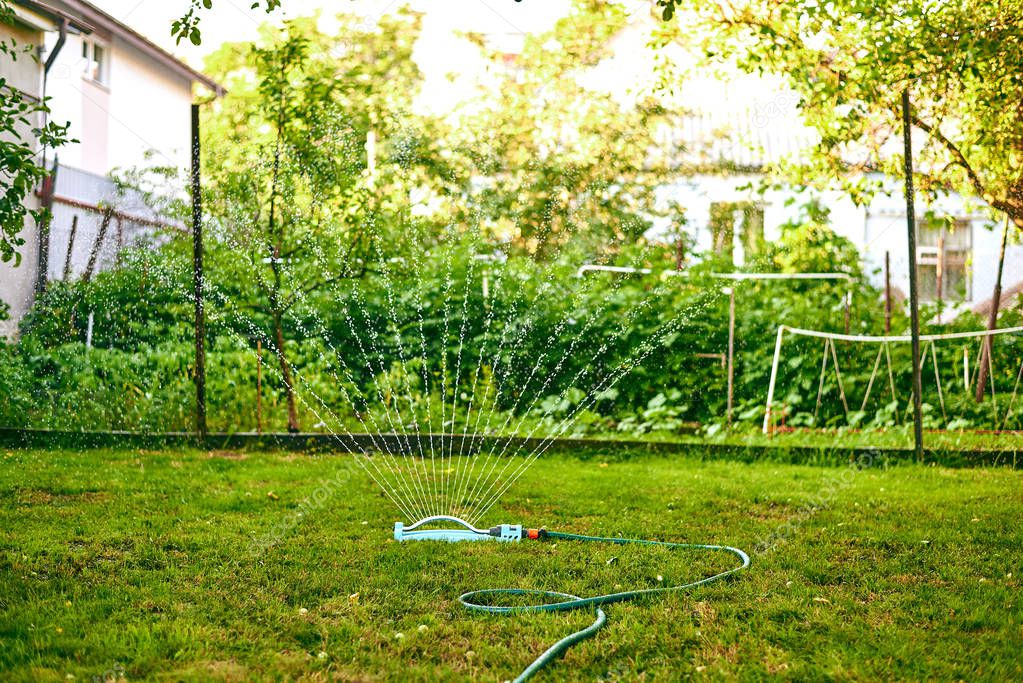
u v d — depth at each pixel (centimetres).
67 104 1667
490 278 1127
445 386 1035
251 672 334
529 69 1658
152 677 329
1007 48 877
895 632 383
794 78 992
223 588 432
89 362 991
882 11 878
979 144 976
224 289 1093
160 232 1205
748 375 1038
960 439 916
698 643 372
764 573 470
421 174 1525
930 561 497
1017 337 1102
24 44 1255
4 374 941
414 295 1107
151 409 925
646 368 1043
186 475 720
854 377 1047
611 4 1120
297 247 991
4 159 575
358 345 1089
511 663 348
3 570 451
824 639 376
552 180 1598
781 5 970
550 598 427
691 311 1085
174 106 2092
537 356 1059
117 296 1105
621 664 348
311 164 988
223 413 939
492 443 889
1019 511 623
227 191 996
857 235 1656
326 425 944
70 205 1334
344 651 356
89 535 524
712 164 1662
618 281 1146
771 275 1146
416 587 439
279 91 960
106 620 384
